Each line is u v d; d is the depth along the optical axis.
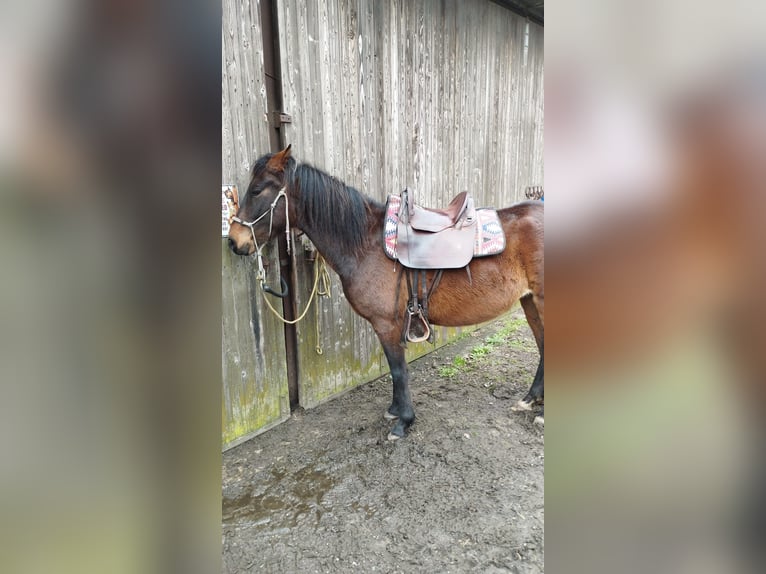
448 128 2.96
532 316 2.21
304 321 2.30
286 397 2.26
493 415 2.28
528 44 3.56
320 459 1.94
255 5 1.86
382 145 2.54
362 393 2.58
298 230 2.19
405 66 2.58
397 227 1.91
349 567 1.37
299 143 2.11
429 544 1.44
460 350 3.22
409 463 1.89
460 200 2.03
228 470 1.88
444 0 2.73
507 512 1.58
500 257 1.93
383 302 1.95
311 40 2.09
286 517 1.60
